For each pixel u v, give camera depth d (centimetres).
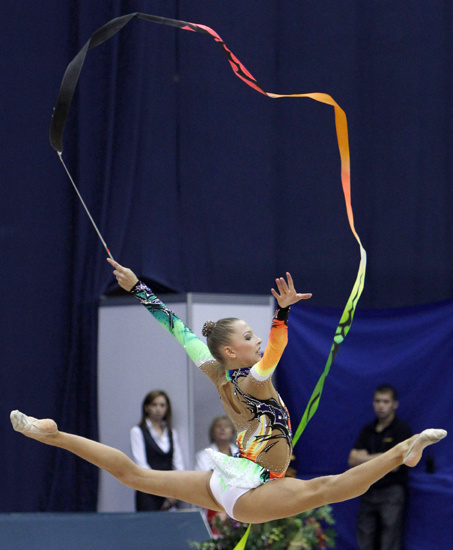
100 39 1169
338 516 2514
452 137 2806
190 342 1224
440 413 2531
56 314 2631
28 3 2645
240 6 2784
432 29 2822
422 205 2798
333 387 2612
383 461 1021
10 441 2552
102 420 2552
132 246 2644
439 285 2784
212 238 2727
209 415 2411
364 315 2652
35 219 2623
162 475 1172
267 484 1111
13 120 2620
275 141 2819
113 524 1841
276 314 1084
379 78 2819
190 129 2734
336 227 2798
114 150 2656
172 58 2730
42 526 1798
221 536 1841
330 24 2814
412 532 2409
